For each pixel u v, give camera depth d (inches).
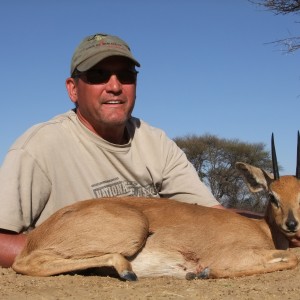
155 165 86.8
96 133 84.6
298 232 83.7
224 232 80.0
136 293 67.5
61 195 81.2
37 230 76.6
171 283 72.6
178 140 280.2
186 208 81.6
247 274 76.7
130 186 85.3
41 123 83.5
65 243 74.8
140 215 77.1
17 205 77.6
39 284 70.4
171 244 78.8
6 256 76.5
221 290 68.8
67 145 82.2
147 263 78.0
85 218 75.5
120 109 83.7
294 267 78.1
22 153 79.3
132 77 85.0
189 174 89.8
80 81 83.9
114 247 74.9
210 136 273.9
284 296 66.7
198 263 78.8
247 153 267.7
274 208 84.0
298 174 86.4
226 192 266.7
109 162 84.0
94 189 82.6
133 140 86.8
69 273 75.2
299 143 86.4
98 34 85.6
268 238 83.2
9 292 67.4
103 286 70.4
